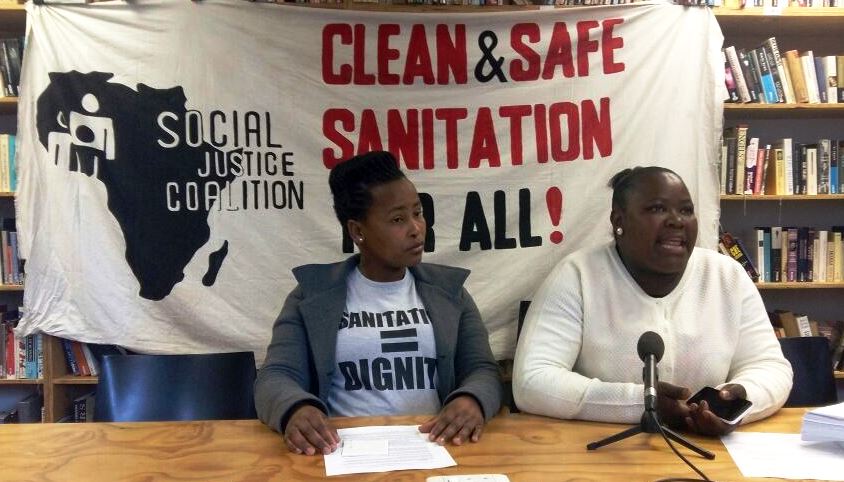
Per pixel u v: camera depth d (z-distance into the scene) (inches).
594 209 89.7
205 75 87.8
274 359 59.3
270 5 88.2
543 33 89.8
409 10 89.7
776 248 101.4
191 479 40.5
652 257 59.5
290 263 88.7
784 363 58.5
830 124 110.4
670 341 59.6
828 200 110.6
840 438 43.2
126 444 47.2
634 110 89.7
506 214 90.0
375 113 89.5
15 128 107.1
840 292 111.7
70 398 96.6
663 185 59.7
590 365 61.4
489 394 54.1
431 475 40.6
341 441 47.3
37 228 85.7
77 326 86.0
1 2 91.7
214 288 87.9
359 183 62.6
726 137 101.0
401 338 62.2
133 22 87.0
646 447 45.8
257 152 88.4
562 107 90.0
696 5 90.2
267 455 44.8
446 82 89.7
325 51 88.7
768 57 98.0
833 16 96.4
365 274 65.6
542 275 89.7
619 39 89.9
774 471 40.9
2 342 94.5
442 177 89.9
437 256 89.4
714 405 49.4
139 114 87.2
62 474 41.4
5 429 50.8
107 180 86.8
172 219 87.5
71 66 86.4
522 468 41.7
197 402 66.1
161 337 87.2
